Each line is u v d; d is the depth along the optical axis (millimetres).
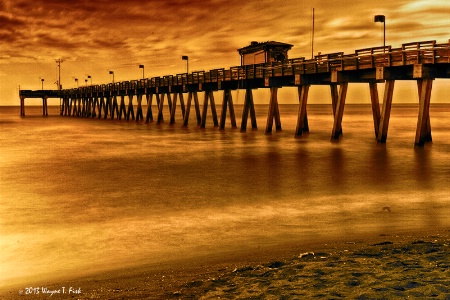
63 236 12141
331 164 24531
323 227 12367
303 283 7746
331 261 8852
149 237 11867
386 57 29609
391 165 23672
